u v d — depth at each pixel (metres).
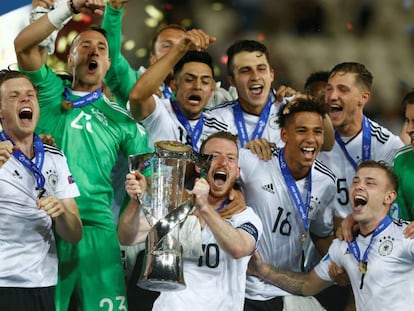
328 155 21.67
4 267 18.88
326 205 21.00
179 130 20.97
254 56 21.23
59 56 23.33
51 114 20.58
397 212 21.22
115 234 20.50
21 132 19.12
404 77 26.97
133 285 20.78
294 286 20.56
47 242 19.27
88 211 20.34
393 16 27.36
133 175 18.38
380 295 19.56
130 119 20.81
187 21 26.20
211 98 22.98
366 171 19.75
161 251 17.91
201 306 19.39
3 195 18.91
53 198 18.53
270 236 20.58
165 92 21.92
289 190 20.52
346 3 27.05
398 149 21.78
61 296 20.12
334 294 21.48
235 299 19.55
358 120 21.75
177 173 18.53
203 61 21.06
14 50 22.39
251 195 20.52
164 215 18.41
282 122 20.78
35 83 20.38
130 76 21.83
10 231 18.97
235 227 19.47
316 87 22.50
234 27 26.67
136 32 25.47
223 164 19.59
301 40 27.06
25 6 22.81
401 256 19.50
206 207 18.75
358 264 19.75
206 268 19.50
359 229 19.97
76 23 23.44
